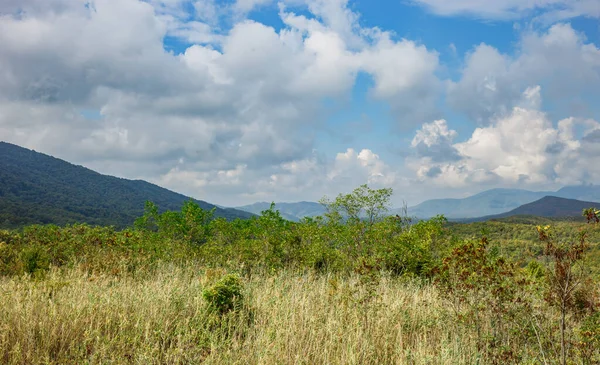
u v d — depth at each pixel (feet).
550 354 17.60
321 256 43.88
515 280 20.65
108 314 20.22
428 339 21.53
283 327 20.16
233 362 16.56
